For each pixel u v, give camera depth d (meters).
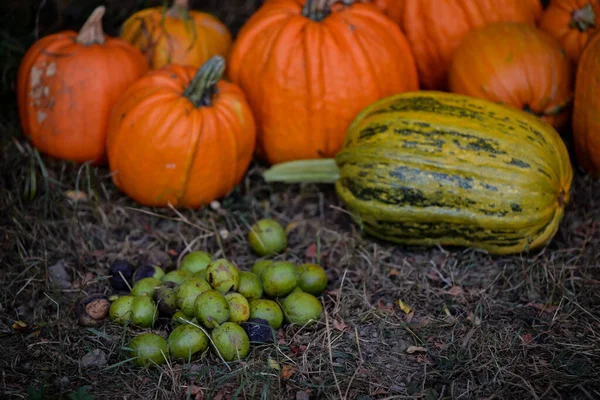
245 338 1.46
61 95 1.76
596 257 1.65
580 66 1.73
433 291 1.61
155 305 1.52
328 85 1.76
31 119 1.79
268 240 1.67
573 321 1.54
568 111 1.77
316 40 1.75
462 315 1.56
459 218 1.60
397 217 1.62
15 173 1.80
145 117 1.68
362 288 1.62
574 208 1.75
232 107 1.73
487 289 1.61
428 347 1.50
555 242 1.69
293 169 1.77
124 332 1.47
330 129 1.79
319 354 1.49
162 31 1.87
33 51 1.80
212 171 1.73
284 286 1.55
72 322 1.53
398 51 1.81
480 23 1.84
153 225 1.75
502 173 1.58
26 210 1.75
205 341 1.47
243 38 1.81
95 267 1.66
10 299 1.58
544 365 1.47
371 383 1.44
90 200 1.75
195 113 1.69
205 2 2.20
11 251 1.66
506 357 1.48
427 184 1.60
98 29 1.79
